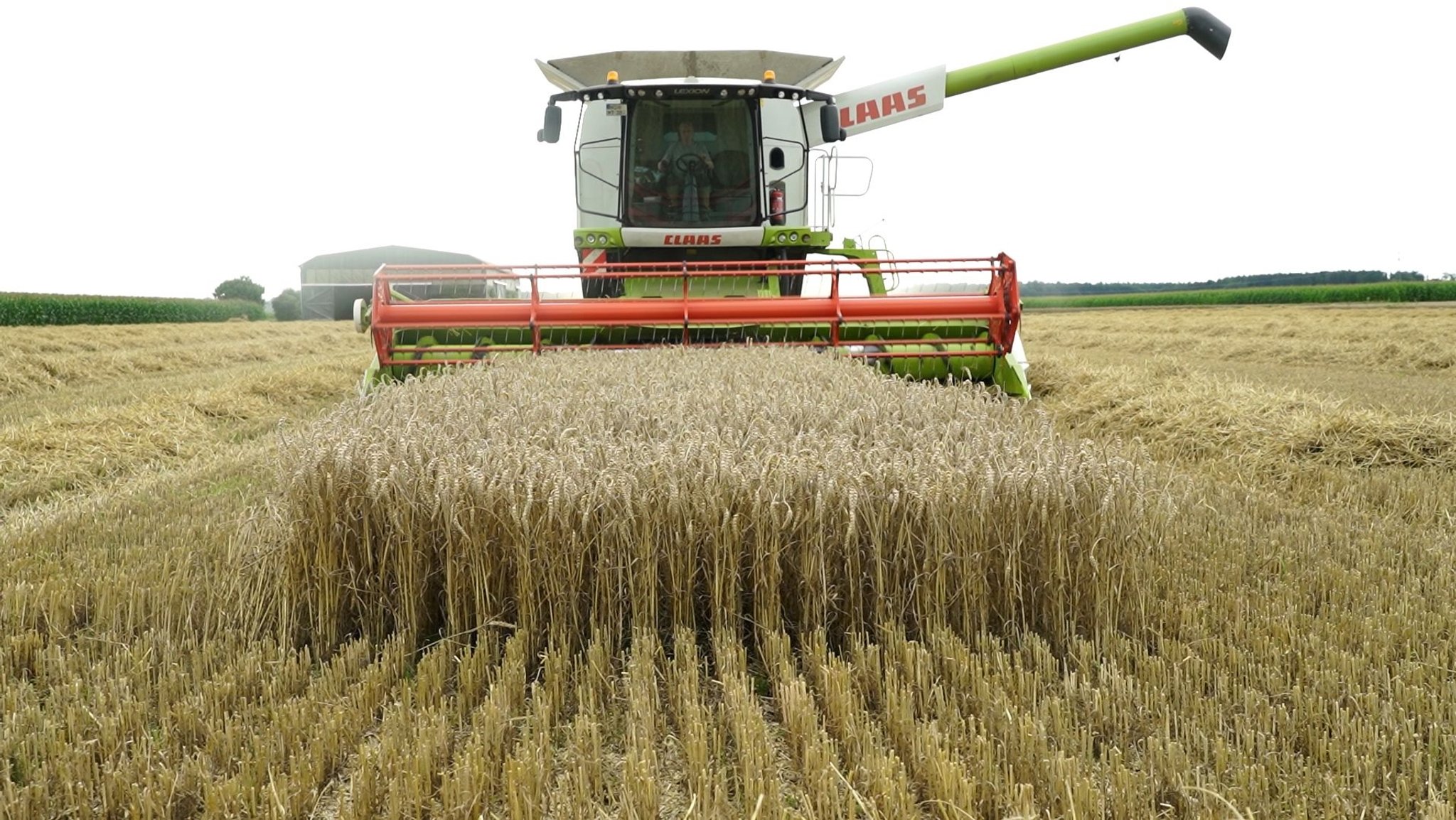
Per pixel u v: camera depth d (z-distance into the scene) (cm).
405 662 387
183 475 771
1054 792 266
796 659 373
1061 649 392
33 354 1625
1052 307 5925
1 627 415
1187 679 347
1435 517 616
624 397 511
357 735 325
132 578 461
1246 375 1520
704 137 948
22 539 548
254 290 7206
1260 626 403
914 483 386
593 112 959
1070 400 1155
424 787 283
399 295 796
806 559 385
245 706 333
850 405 503
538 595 390
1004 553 393
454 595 392
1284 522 596
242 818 276
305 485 402
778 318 775
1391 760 293
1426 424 793
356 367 1672
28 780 297
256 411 1170
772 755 284
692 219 944
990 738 304
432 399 507
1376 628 391
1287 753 289
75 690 344
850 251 969
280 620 405
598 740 302
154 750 310
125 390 1412
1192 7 1143
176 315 4456
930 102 1136
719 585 384
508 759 285
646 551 381
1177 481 646
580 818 263
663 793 293
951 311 774
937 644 369
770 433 426
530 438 431
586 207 969
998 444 422
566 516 376
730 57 1057
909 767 297
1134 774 279
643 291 923
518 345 769
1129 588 407
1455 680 346
